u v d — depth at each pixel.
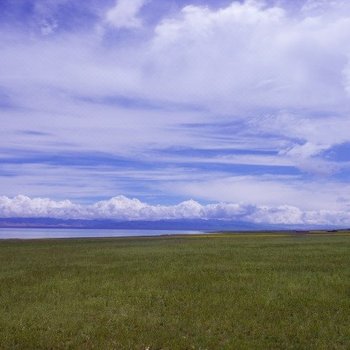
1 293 19.78
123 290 20.16
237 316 15.42
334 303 17.20
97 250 44.03
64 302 17.91
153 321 14.96
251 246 45.69
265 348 12.22
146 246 50.34
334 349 12.14
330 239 61.31
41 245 55.50
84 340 13.04
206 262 30.22
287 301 17.58
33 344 12.62
